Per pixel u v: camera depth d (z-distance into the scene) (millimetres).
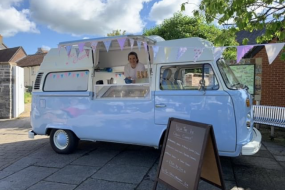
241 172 4238
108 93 4980
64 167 4590
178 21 10711
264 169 4363
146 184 3822
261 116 6801
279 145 5828
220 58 4457
